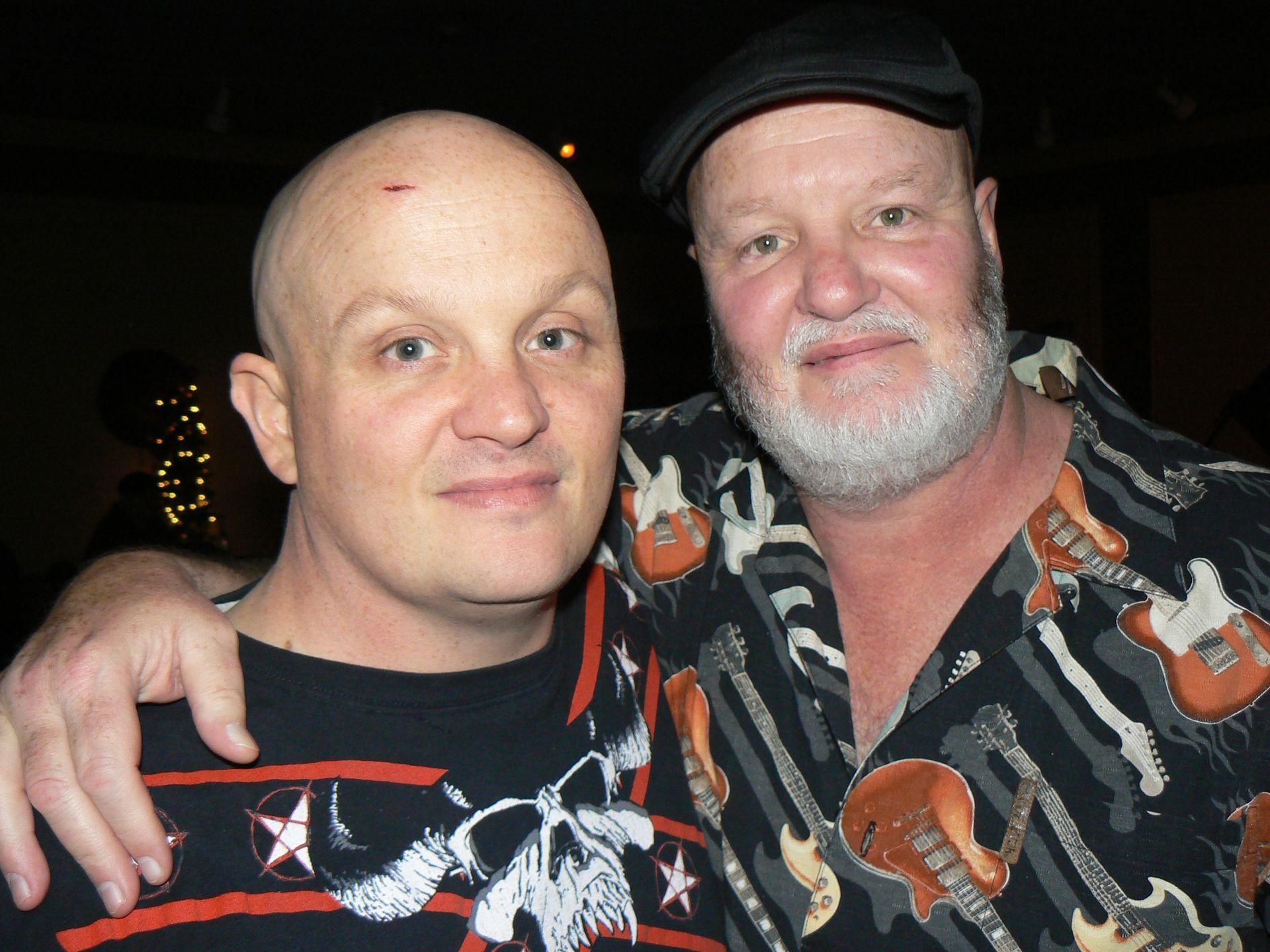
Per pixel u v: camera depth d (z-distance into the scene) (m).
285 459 1.13
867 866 1.32
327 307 1.01
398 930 1.02
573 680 1.23
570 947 1.10
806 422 1.37
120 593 1.11
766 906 1.37
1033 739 1.31
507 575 1.01
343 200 1.01
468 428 0.99
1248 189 8.03
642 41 6.12
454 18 5.73
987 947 1.27
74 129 7.34
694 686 1.50
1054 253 9.10
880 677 1.47
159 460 5.28
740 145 1.37
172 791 1.00
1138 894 1.25
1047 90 7.27
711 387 9.05
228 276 8.16
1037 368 1.61
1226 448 8.12
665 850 1.23
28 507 7.57
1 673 1.05
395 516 1.01
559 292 1.04
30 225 7.64
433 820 1.06
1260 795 1.23
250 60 6.33
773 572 1.51
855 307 1.33
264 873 0.99
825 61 1.30
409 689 1.08
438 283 0.98
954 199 1.39
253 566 1.39
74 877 0.95
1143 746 1.27
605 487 1.09
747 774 1.43
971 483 1.42
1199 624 1.28
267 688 1.07
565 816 1.14
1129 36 6.21
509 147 1.05
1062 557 1.35
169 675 1.04
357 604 1.08
